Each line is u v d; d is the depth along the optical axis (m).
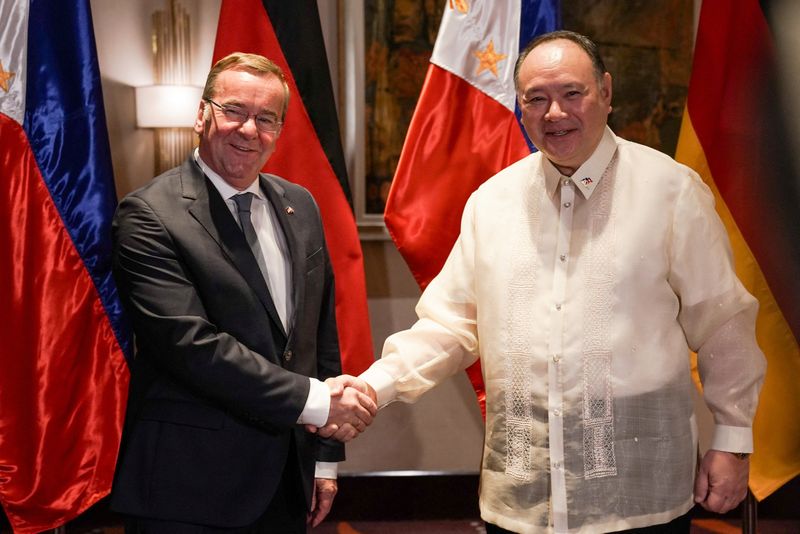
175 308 1.99
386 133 3.92
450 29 3.02
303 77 3.06
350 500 4.03
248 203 2.14
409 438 4.06
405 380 2.20
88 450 2.84
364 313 3.12
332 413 2.05
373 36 3.88
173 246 2.03
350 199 3.14
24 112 2.81
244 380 1.98
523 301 2.00
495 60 3.01
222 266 2.04
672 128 4.00
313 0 3.08
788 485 3.96
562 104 1.93
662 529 1.92
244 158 2.07
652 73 3.97
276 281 2.16
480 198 2.16
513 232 2.06
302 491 2.12
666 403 1.92
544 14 3.00
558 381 1.94
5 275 2.80
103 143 2.86
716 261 1.96
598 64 1.98
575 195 2.01
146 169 3.79
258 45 3.03
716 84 2.92
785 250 2.88
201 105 2.14
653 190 1.98
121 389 2.87
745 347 1.96
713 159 2.91
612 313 1.93
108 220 2.85
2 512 3.56
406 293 4.00
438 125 3.01
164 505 1.98
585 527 1.91
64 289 2.82
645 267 1.94
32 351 2.81
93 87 2.84
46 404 2.80
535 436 1.96
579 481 1.92
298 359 2.11
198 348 1.97
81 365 2.85
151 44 3.77
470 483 4.04
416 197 3.01
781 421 2.88
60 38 2.84
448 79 3.01
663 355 1.93
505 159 2.99
